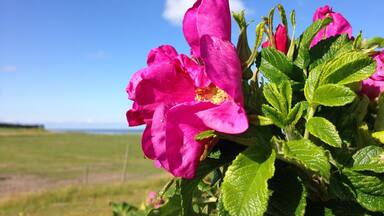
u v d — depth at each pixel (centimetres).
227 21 18
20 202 354
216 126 16
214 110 17
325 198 19
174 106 17
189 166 17
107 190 396
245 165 17
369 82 22
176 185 20
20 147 1047
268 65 20
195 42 19
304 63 20
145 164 761
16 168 659
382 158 18
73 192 389
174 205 20
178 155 17
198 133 18
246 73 19
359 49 21
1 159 773
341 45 21
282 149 17
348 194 18
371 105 22
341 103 17
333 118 20
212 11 18
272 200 18
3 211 332
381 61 21
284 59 20
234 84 16
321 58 21
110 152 977
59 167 690
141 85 19
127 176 594
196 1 19
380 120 21
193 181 19
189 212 20
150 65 20
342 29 23
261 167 17
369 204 18
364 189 18
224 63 16
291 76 20
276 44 22
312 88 18
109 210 330
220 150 19
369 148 18
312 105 18
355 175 18
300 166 18
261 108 19
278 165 18
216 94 18
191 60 19
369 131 20
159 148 18
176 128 17
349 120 20
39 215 316
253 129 18
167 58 20
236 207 16
